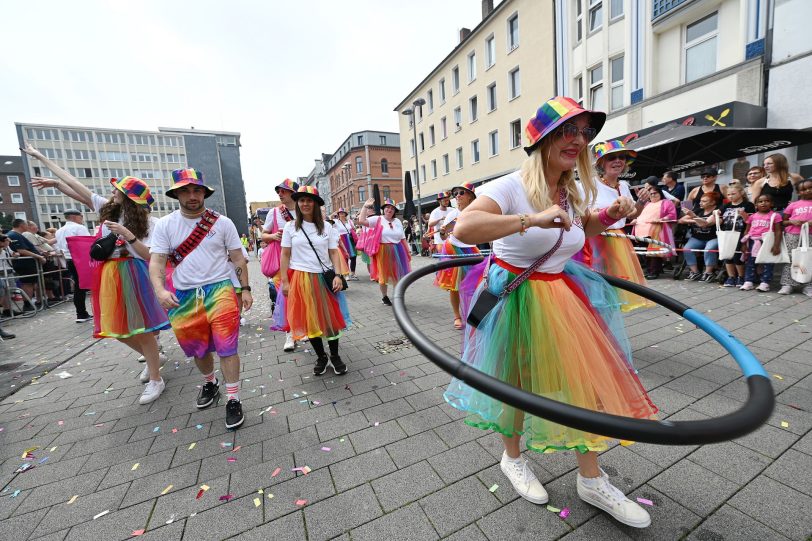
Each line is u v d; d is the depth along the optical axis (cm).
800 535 147
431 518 167
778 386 257
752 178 543
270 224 495
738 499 166
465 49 2058
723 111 782
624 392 152
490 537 155
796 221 465
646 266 684
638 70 1062
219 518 174
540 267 154
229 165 6844
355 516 171
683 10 927
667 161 716
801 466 183
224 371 259
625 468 189
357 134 4409
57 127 5725
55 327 625
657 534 151
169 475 208
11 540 168
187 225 263
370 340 432
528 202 146
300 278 320
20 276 738
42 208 5659
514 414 159
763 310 421
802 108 735
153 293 310
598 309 177
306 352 404
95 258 282
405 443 224
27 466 223
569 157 143
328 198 5634
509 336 154
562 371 143
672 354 324
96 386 346
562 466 194
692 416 232
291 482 196
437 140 2456
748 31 805
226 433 248
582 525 158
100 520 178
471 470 196
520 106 1708
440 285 452
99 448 240
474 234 127
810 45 716
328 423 253
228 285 271
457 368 107
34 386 354
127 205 305
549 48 1507
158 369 317
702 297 499
